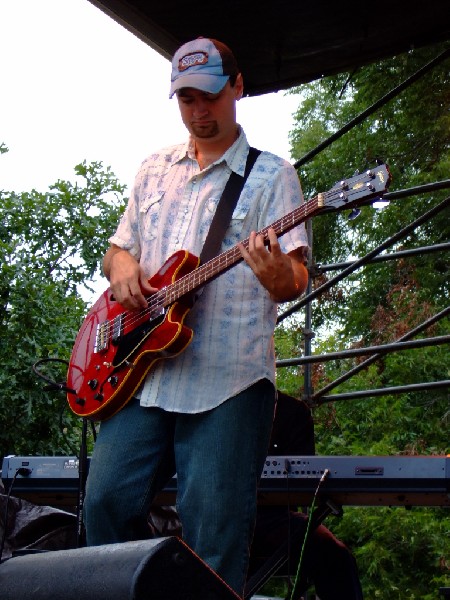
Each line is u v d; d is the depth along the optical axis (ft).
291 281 7.91
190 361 8.47
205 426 8.27
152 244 9.19
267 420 8.57
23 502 13.17
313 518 11.87
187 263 8.69
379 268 39.73
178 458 8.34
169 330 8.38
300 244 8.55
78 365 9.15
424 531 25.99
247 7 14.62
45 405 23.08
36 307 23.72
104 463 8.39
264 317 8.63
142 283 8.80
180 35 15.30
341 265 18.12
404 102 38.40
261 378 8.43
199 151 9.32
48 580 4.92
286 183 8.96
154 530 13.70
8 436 22.75
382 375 32.50
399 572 26.32
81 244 27.68
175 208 9.16
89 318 9.45
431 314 33.55
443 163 37.01
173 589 4.42
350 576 12.62
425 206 37.81
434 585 26.13
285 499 12.12
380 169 7.91
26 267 24.79
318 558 12.56
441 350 32.76
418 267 38.19
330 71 16.37
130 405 8.65
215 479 8.10
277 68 16.21
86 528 8.50
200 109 8.85
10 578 5.19
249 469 8.25
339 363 34.96
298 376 34.22
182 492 8.27
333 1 14.62
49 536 12.97
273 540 12.42
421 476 11.34
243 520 8.13
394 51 15.92
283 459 11.73
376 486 11.46
